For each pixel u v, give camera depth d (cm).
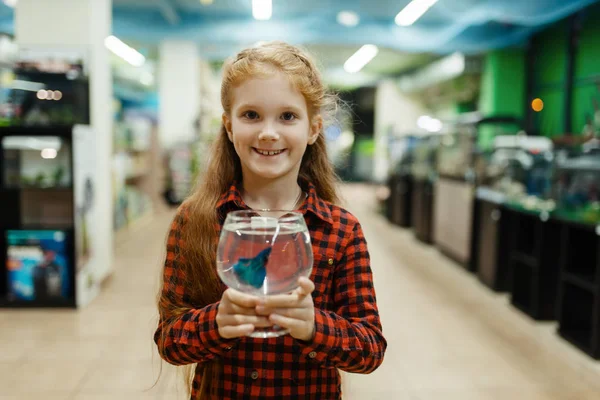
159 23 891
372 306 93
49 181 407
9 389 268
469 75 1023
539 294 388
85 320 374
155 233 732
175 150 937
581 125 727
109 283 471
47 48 417
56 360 304
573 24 734
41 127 382
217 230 94
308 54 94
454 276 529
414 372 301
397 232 807
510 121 577
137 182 901
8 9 770
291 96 84
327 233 96
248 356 91
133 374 287
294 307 68
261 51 87
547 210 396
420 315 403
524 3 680
